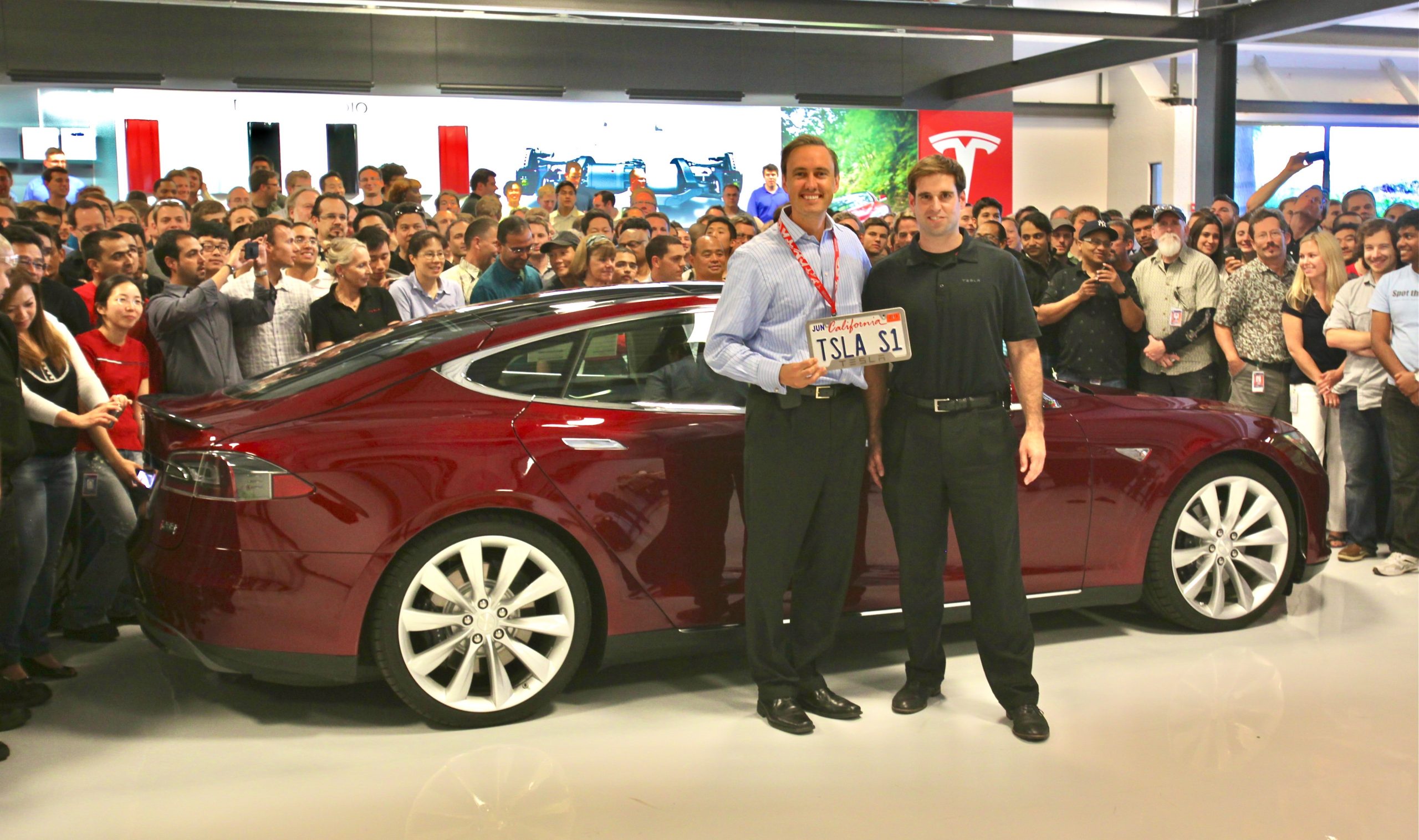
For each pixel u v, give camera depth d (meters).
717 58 13.41
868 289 3.19
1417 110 10.87
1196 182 10.52
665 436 3.27
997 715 3.25
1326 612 4.22
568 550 3.22
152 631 3.16
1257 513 3.98
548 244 5.55
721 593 3.35
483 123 12.44
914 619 3.27
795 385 2.92
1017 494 3.15
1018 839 2.50
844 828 2.56
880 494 3.45
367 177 9.03
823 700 3.25
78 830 2.57
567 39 12.81
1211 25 10.22
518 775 2.86
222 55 11.78
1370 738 3.04
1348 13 8.92
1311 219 6.76
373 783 2.81
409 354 3.23
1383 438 4.98
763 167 13.51
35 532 3.39
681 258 5.17
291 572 2.96
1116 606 4.34
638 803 2.69
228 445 2.99
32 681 3.43
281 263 4.53
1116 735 3.08
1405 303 4.66
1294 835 2.50
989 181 14.37
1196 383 5.43
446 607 3.12
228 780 2.84
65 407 3.54
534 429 3.16
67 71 11.27
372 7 8.91
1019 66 13.14
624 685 3.53
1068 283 5.41
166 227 6.76
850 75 13.95
